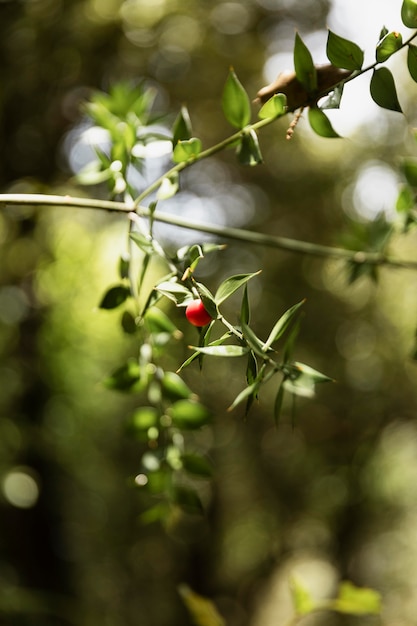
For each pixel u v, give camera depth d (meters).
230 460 2.16
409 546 2.55
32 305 1.58
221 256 1.85
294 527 2.40
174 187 0.55
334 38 0.49
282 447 2.15
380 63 0.49
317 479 2.21
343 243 0.70
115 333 1.70
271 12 1.60
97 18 1.49
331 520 2.33
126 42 1.56
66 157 1.61
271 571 2.53
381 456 2.24
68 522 1.96
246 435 2.11
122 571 2.36
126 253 0.58
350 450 2.12
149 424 0.61
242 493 2.34
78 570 2.01
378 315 2.00
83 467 1.92
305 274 1.91
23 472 1.61
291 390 0.48
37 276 1.57
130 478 0.60
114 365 1.78
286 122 1.72
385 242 0.69
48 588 1.81
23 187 1.33
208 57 1.63
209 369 1.86
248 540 2.48
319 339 1.95
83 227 1.65
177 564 2.49
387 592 2.52
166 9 1.53
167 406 0.61
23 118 1.54
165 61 1.62
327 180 1.88
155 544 2.40
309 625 2.49
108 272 1.67
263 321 1.91
